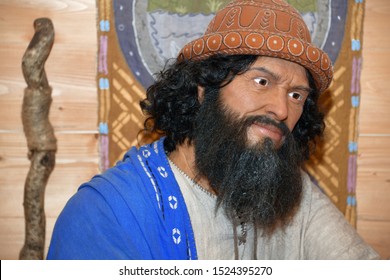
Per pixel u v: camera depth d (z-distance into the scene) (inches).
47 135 50.4
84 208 34.2
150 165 37.5
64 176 52.0
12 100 50.4
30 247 51.1
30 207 50.7
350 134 54.4
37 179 50.5
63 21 50.2
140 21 50.7
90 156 52.1
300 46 33.8
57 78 50.7
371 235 56.2
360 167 55.3
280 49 33.2
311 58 34.4
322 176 54.7
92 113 51.6
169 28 50.9
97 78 51.0
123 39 50.8
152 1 50.6
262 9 35.2
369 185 55.6
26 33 50.0
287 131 35.9
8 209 51.7
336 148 54.5
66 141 51.6
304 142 43.9
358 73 53.6
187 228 35.4
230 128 35.1
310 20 52.2
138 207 34.7
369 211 55.9
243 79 35.1
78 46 50.6
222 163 35.6
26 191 50.7
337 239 40.1
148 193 35.5
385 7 53.5
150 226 34.5
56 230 34.4
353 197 55.1
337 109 54.1
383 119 54.9
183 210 35.6
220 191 35.6
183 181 37.4
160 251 34.4
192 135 38.8
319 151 54.4
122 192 35.0
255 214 35.7
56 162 51.8
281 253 40.5
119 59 51.0
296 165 37.5
